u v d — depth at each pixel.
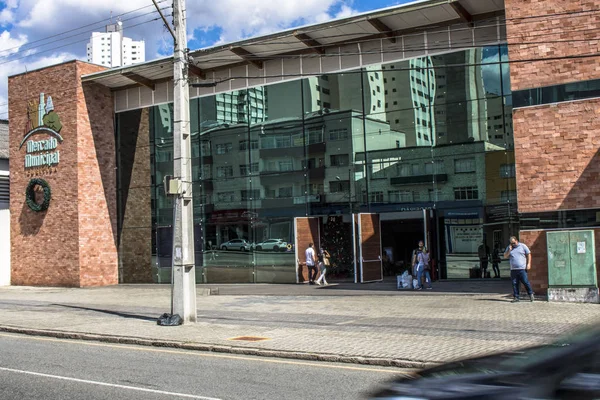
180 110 15.21
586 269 16.61
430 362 9.62
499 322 13.56
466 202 22.92
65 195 29.70
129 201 30.78
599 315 14.17
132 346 12.62
